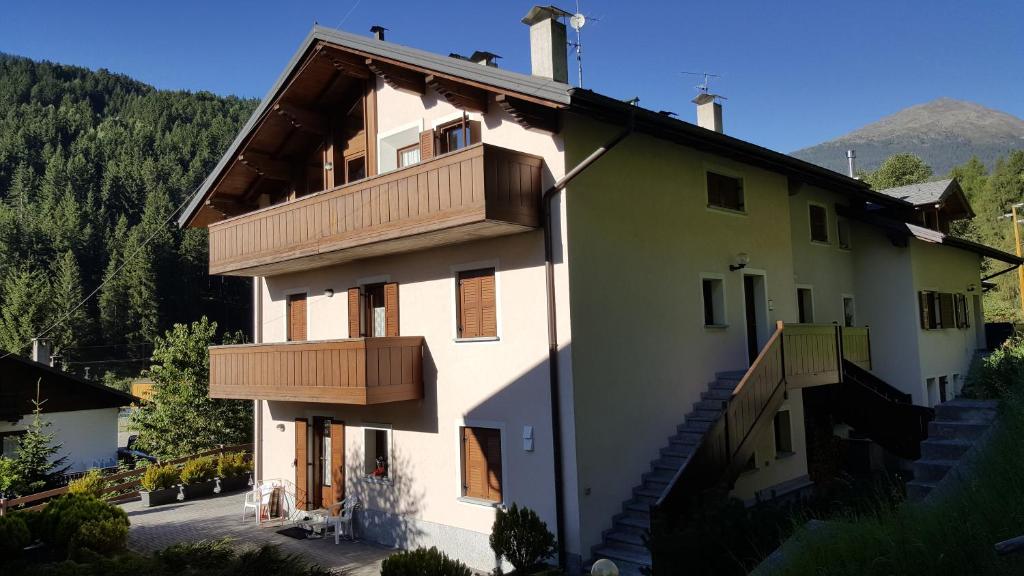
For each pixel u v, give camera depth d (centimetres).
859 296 2052
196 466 1941
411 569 920
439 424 1311
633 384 1211
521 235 1188
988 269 4462
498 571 1007
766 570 637
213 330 2592
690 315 1355
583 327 1130
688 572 734
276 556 902
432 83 1233
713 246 1435
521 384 1173
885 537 540
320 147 1666
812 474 1606
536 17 1342
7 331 5519
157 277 6456
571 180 1138
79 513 1248
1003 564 466
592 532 1092
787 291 1630
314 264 1545
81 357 5947
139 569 930
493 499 1224
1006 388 935
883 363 1997
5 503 1650
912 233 1875
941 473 796
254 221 1545
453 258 1301
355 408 1498
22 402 2352
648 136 1317
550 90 1036
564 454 1102
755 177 1577
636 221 1261
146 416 2562
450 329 1298
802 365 1341
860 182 1834
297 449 1627
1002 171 5894
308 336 1653
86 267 6981
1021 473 566
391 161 1465
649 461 1221
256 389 1498
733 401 1135
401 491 1378
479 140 1273
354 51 1338
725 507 812
